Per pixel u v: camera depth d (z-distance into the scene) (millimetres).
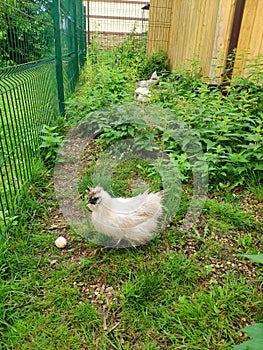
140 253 1883
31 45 2820
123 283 1675
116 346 1371
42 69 3137
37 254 1874
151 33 7820
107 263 1812
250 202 2393
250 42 4395
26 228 2072
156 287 1641
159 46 7875
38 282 1665
